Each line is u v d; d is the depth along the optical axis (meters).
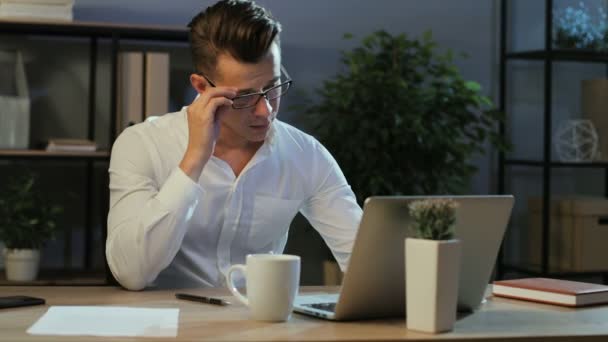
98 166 3.64
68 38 3.61
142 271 1.71
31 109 3.59
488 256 1.51
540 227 3.97
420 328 1.32
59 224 3.62
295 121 3.87
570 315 1.53
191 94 3.74
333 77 3.92
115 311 1.43
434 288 1.30
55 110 3.61
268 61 1.79
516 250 4.24
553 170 4.29
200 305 1.54
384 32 3.63
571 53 3.79
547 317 1.50
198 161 1.73
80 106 3.64
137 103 3.37
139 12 3.68
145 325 1.32
